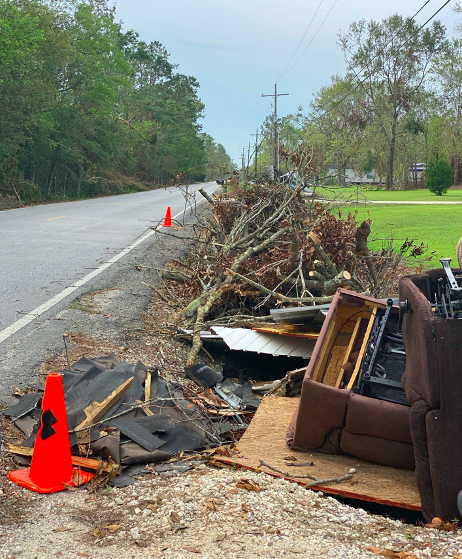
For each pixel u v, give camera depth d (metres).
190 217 21.91
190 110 118.62
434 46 73.81
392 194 63.59
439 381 3.22
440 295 4.84
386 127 79.56
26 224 18.08
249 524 3.10
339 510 3.39
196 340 6.73
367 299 5.21
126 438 4.09
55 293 8.40
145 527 3.05
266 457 4.19
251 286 8.31
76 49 41.84
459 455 3.25
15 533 2.95
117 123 52.41
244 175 11.98
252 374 7.01
